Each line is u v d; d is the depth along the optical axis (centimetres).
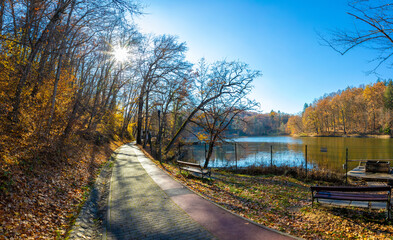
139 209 637
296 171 1606
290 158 2678
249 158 2806
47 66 1159
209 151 2088
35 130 980
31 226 465
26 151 814
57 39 1070
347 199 639
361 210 691
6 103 907
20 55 970
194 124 2434
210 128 2066
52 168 866
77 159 1180
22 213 494
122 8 827
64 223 534
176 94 2622
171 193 799
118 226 525
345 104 7969
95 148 1772
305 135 9312
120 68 2209
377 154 2867
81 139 1645
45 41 1011
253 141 6556
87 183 916
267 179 1425
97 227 546
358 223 603
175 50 2573
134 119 4644
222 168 1961
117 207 658
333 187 686
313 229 583
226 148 4247
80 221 552
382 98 6588
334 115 8406
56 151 1021
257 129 12150
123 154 2133
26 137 912
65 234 484
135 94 3241
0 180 559
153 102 2955
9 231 412
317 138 7288
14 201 520
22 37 979
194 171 1195
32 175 709
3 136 789
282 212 750
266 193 1029
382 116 6344
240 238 457
